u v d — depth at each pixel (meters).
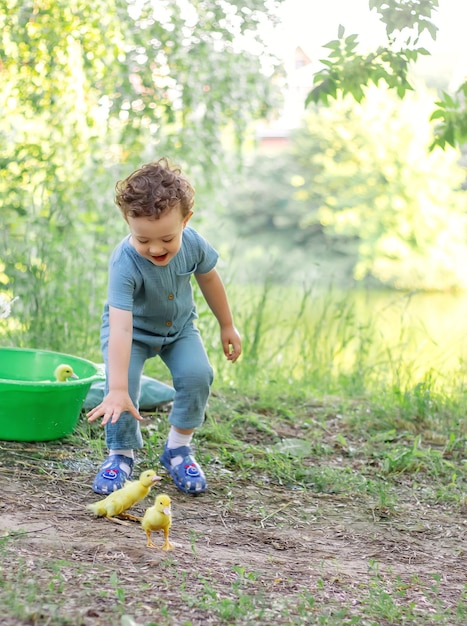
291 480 3.25
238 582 2.51
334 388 4.46
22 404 3.24
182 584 2.44
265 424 3.74
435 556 2.82
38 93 4.95
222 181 6.15
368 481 3.27
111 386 2.86
